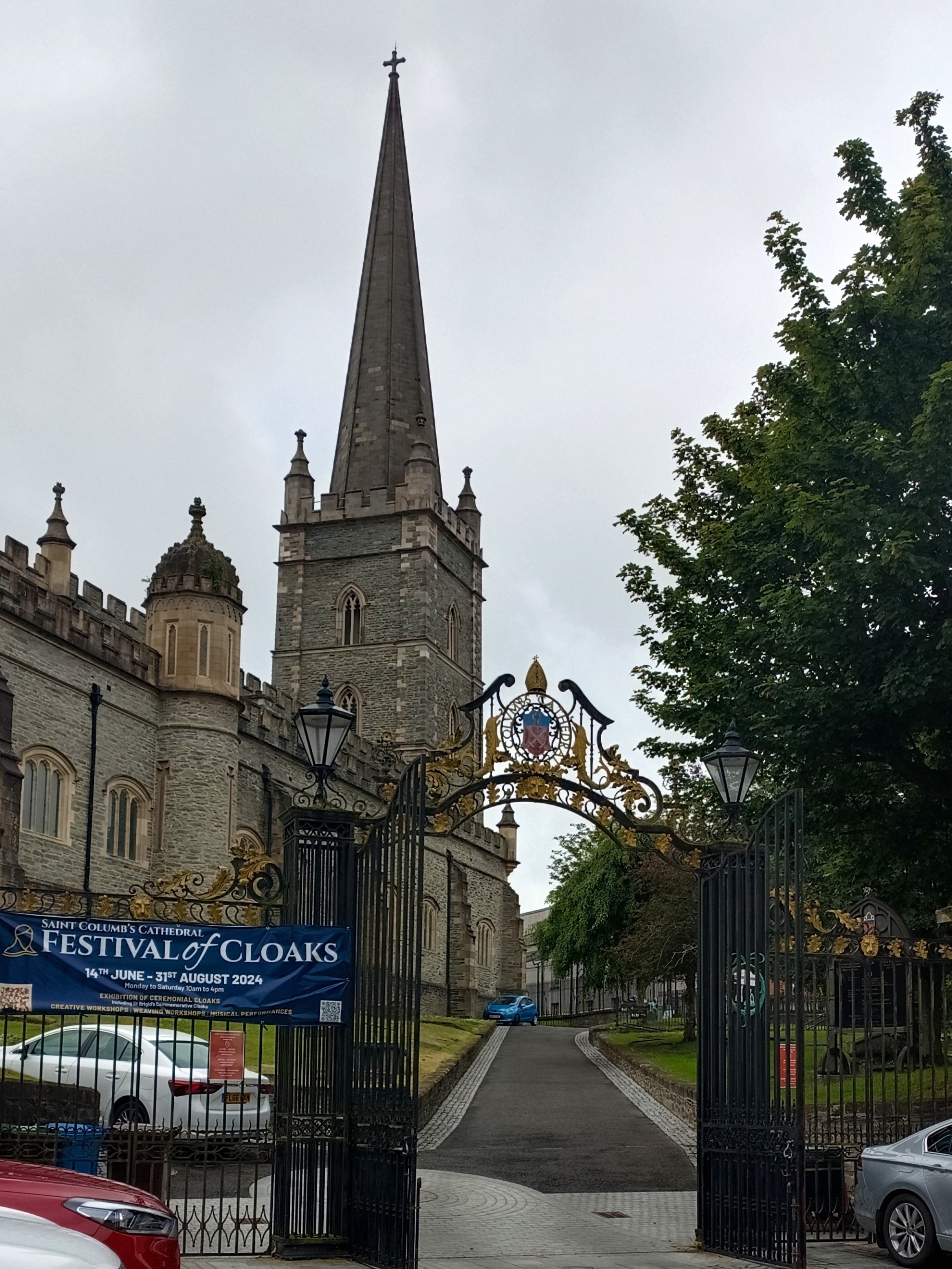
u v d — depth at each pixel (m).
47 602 37.53
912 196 19.86
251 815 46.53
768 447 21.48
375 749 58.38
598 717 13.88
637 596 24.47
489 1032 48.38
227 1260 11.73
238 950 12.05
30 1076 16.08
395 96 81.44
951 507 18.05
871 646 18.19
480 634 78.75
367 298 78.62
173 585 43.88
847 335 20.03
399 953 11.72
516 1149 20.52
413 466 72.69
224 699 43.78
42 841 36.72
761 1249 12.47
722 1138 13.29
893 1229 12.64
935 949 14.62
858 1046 21.44
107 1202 7.52
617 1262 12.31
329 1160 12.20
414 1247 11.00
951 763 19.56
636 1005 65.88
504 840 76.56
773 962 12.94
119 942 11.80
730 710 20.64
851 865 22.98
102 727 40.00
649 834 14.03
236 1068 12.05
